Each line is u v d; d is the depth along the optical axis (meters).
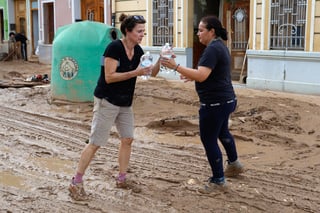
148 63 5.43
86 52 11.45
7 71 19.80
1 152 7.80
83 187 5.77
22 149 7.98
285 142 8.09
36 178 6.50
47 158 7.49
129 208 5.38
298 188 5.95
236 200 5.57
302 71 12.86
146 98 11.93
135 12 17.86
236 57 15.64
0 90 14.20
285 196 5.70
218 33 5.70
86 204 5.50
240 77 15.11
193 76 5.41
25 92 13.66
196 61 16.69
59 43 11.68
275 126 8.96
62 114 10.70
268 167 6.79
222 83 5.61
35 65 23.09
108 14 20.00
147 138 8.53
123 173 5.96
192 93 12.64
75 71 11.52
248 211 5.28
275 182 6.16
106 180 6.32
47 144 8.28
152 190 5.92
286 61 13.19
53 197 5.76
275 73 13.49
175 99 11.80
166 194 5.79
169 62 5.43
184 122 9.28
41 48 24.59
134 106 11.16
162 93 12.57
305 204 5.46
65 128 9.45
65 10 23.14
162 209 5.34
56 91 11.83
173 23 16.52
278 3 13.28
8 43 25.67
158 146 8.02
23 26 27.45
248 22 15.16
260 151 7.63
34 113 10.86
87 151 5.64
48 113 10.85
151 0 17.14
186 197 5.69
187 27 16.11
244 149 7.76
